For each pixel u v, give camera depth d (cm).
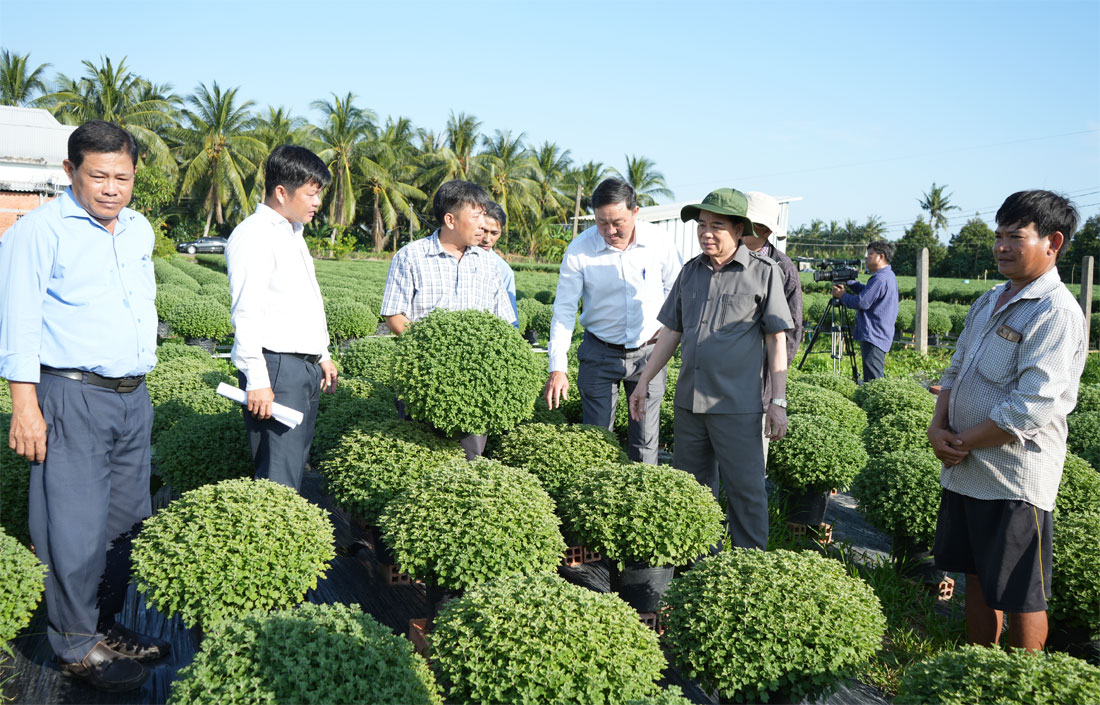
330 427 535
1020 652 266
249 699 234
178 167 4950
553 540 354
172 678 343
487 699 257
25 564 303
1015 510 333
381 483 420
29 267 305
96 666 325
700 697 345
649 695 275
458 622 277
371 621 276
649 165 6303
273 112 5441
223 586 303
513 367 434
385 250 6034
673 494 383
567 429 493
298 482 425
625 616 288
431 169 5791
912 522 460
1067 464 517
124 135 322
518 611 275
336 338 1390
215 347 1359
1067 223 327
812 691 294
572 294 536
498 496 359
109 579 351
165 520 323
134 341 337
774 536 511
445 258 519
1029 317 330
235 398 385
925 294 1708
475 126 5906
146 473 361
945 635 401
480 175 5753
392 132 5816
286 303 400
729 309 420
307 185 393
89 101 4716
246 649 252
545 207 6238
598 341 541
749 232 449
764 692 288
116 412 334
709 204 406
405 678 254
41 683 331
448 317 442
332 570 463
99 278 324
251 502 331
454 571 331
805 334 1925
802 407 682
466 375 421
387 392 680
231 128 5103
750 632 298
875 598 321
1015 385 335
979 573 348
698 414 433
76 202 321
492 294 552
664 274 554
